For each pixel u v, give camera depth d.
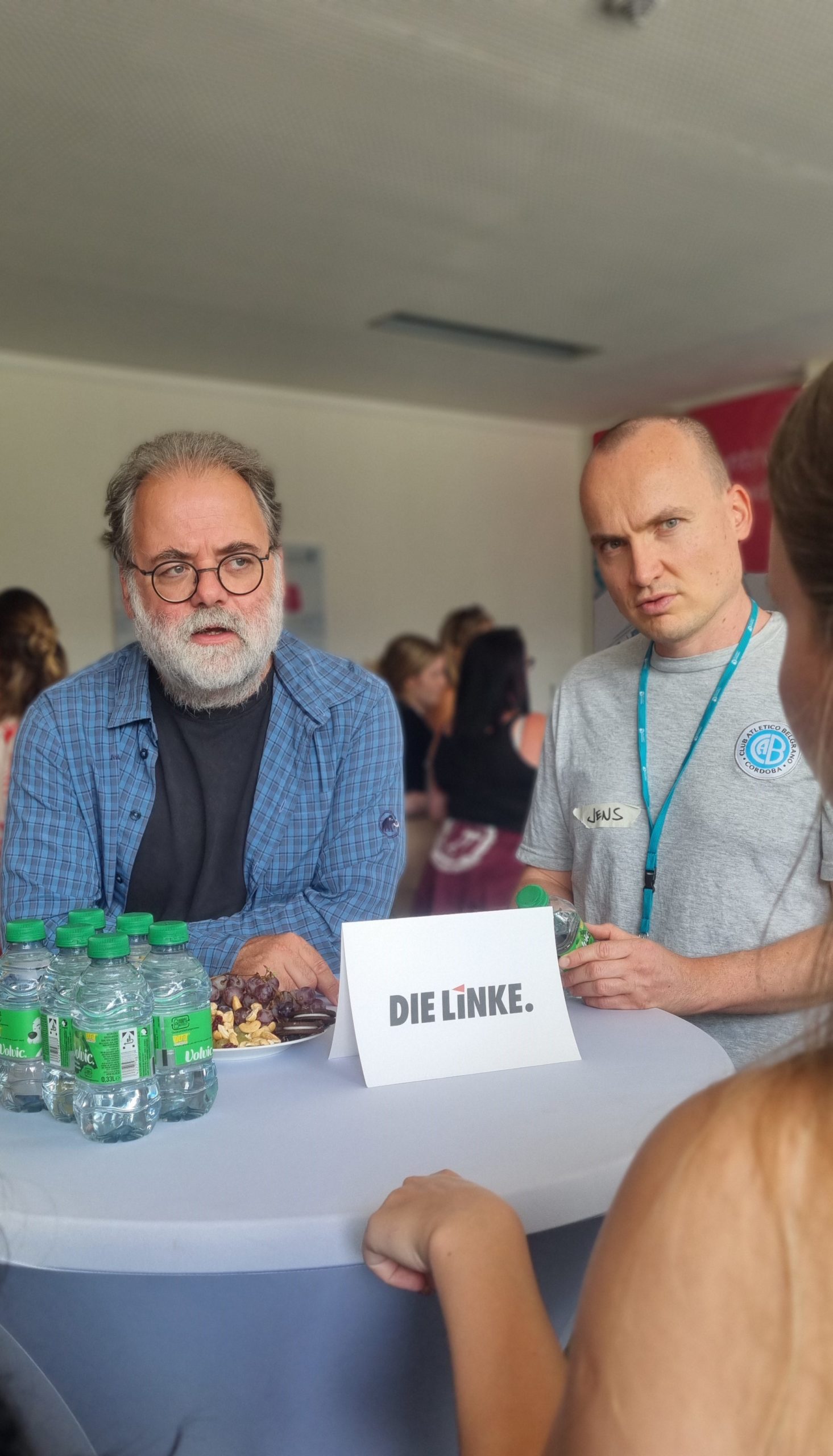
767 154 3.57
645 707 1.61
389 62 2.99
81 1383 0.83
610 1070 1.09
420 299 4.85
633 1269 0.43
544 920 1.17
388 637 6.67
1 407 5.37
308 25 2.80
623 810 1.60
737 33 2.90
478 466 7.08
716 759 1.52
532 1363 0.60
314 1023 1.20
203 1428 0.83
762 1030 1.40
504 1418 0.58
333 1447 0.84
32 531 5.44
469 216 3.99
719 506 1.50
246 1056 1.14
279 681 1.66
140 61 2.94
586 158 3.57
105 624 5.66
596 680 1.71
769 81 3.13
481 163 3.59
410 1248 0.68
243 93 3.12
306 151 3.47
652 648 1.65
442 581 6.91
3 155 3.42
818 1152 0.41
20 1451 0.76
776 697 1.50
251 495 1.59
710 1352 0.41
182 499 1.52
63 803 1.58
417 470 6.81
